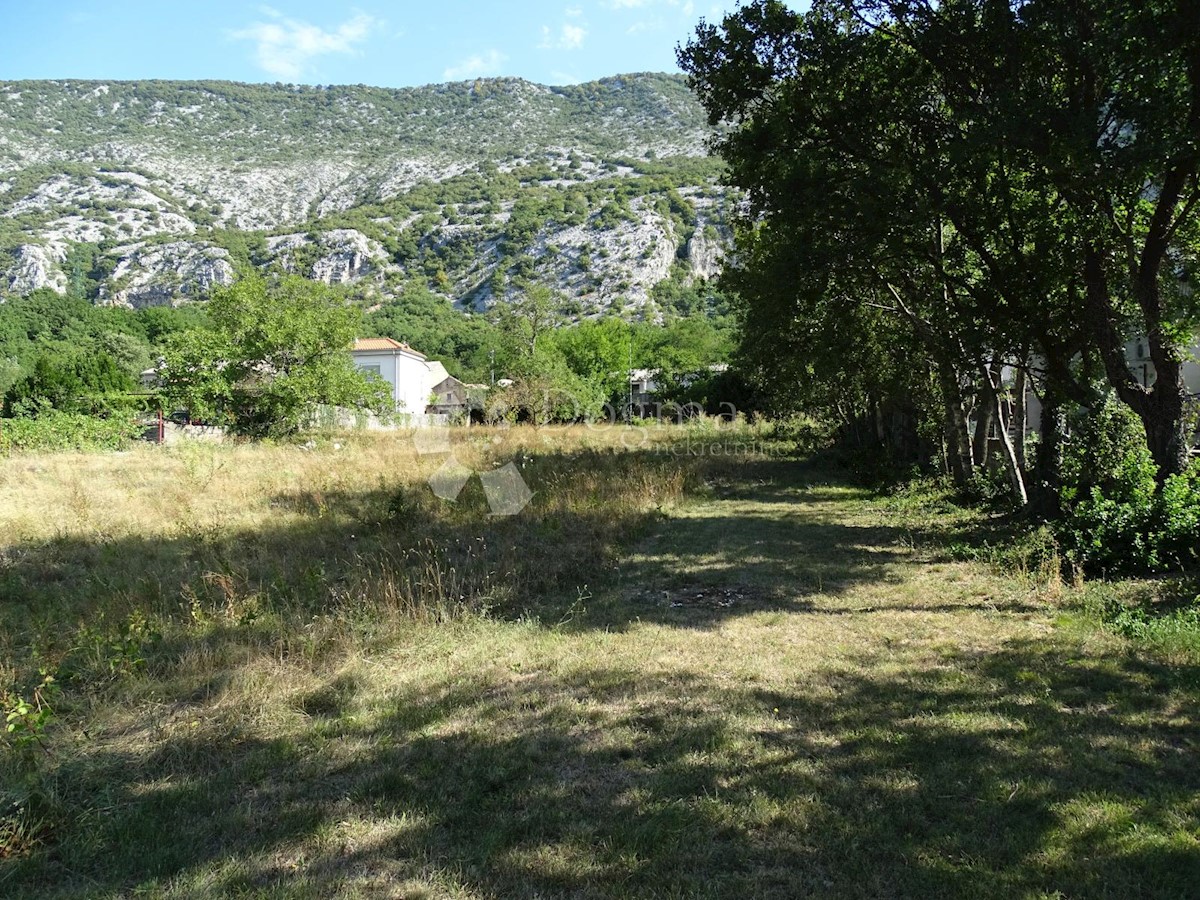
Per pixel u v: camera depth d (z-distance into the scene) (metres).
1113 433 9.47
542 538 8.92
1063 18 7.11
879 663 5.10
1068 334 9.12
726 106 9.87
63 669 4.73
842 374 15.04
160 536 9.02
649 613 6.33
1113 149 6.94
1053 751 3.76
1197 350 15.91
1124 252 8.87
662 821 3.16
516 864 2.88
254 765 3.66
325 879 2.78
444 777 3.55
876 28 8.73
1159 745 3.83
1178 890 2.71
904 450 18.39
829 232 9.11
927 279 10.68
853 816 3.20
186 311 76.00
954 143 7.71
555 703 4.42
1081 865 2.86
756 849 2.98
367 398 28.05
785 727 4.08
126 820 3.16
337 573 7.30
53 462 16.59
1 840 2.95
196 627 5.61
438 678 4.82
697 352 61.34
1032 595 6.75
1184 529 7.12
